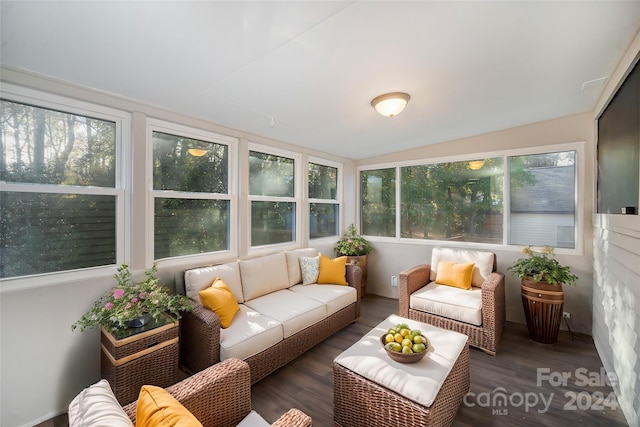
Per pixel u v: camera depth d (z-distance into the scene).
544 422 1.73
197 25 1.35
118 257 2.18
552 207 3.12
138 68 1.73
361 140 3.58
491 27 1.49
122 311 1.80
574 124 2.93
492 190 3.48
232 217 3.02
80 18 1.27
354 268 3.30
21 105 1.79
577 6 1.35
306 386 2.09
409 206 4.16
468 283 3.03
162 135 2.50
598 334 2.53
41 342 1.78
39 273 1.85
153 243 2.41
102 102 2.05
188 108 2.39
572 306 2.94
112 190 2.15
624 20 1.45
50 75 1.77
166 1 1.18
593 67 1.92
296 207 3.84
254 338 2.05
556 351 2.55
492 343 2.48
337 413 1.70
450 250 3.40
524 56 1.77
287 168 3.74
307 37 1.49
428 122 3.00
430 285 3.22
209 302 2.15
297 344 2.40
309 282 3.25
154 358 1.84
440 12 1.36
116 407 0.96
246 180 3.11
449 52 1.70
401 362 1.65
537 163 3.19
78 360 1.91
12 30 1.34
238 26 1.37
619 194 1.91
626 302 1.77
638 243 1.56
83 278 1.97
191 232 2.70
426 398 1.38
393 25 1.43
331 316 2.80
